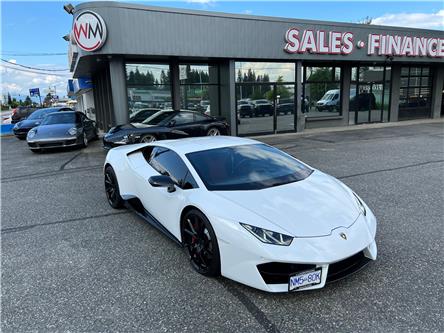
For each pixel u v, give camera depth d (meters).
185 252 3.28
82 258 3.50
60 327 2.43
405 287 2.79
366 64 16.39
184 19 10.95
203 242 3.01
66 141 10.88
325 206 2.92
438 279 2.90
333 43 13.58
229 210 2.81
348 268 2.68
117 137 9.02
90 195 5.86
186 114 10.12
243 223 2.67
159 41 10.65
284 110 14.05
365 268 3.09
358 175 6.73
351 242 2.62
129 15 10.12
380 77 16.92
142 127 9.43
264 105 13.62
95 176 7.32
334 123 16.11
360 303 2.59
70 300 2.76
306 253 2.47
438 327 2.32
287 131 14.26
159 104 12.45
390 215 4.46
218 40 11.63
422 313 2.46
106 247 3.75
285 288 2.54
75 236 4.09
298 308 2.56
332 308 2.55
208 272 2.96
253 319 2.45
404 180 6.27
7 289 2.95
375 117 17.28
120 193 4.75
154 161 4.18
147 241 3.88
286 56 12.98
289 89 13.99
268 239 2.54
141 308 2.62
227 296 2.73
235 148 3.89
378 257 3.30
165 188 3.61
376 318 2.42
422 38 15.61
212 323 2.43
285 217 2.71
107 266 3.31
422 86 18.58
